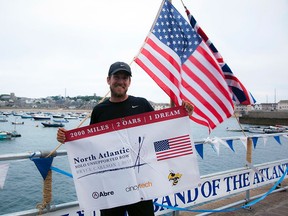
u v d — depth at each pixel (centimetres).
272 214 484
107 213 298
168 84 432
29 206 1412
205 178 452
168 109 304
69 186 1600
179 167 304
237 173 507
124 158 296
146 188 296
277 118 9300
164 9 465
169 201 409
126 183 294
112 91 296
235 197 578
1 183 268
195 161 307
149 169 299
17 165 2241
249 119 10131
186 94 448
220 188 478
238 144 3472
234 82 480
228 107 462
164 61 441
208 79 461
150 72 432
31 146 4481
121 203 291
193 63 463
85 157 292
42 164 300
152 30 452
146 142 300
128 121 298
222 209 488
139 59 435
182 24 470
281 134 596
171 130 304
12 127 9094
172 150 304
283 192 615
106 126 295
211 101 456
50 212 314
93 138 293
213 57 468
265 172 571
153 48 445
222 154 2666
